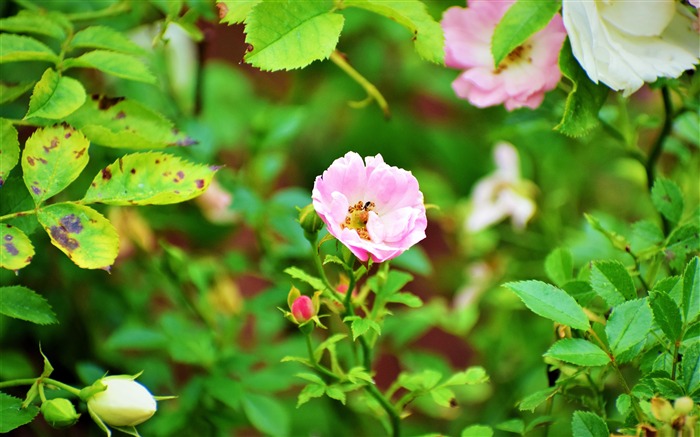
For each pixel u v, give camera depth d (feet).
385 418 3.07
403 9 2.83
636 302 2.67
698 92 3.16
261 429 3.27
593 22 2.84
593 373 2.98
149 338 3.38
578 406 3.32
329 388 2.86
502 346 3.73
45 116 2.82
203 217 3.62
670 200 3.02
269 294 3.44
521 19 2.89
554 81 3.02
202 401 3.34
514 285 2.68
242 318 3.46
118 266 3.61
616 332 2.66
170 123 2.95
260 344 3.61
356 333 2.78
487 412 3.65
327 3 2.82
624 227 3.50
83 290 3.58
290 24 2.78
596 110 2.93
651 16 2.92
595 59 2.87
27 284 3.50
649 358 2.75
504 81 3.04
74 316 3.55
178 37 3.63
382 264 2.98
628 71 2.88
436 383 3.04
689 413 2.59
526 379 3.56
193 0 3.10
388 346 3.74
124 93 3.61
